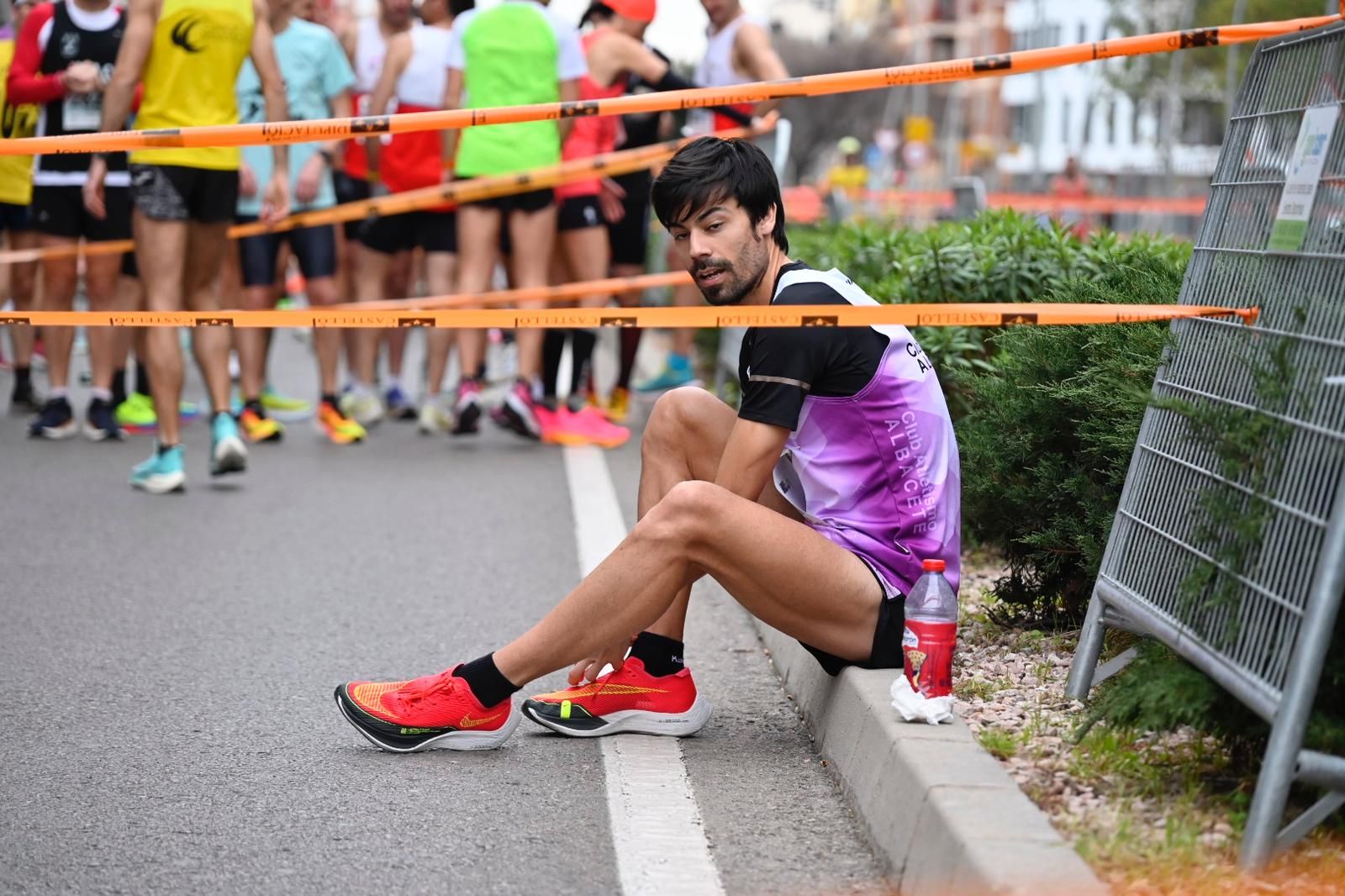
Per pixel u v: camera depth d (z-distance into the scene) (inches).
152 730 180.7
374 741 171.2
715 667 208.8
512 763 168.4
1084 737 150.9
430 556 276.8
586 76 406.3
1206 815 134.2
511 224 396.2
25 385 453.4
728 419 175.3
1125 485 164.2
